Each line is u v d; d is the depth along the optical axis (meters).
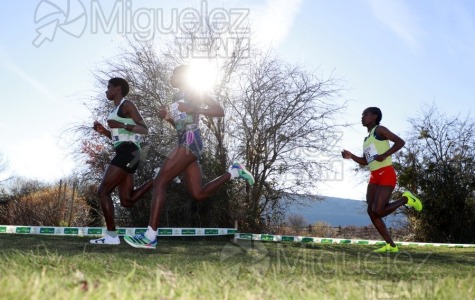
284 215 15.19
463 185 19.66
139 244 4.65
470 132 19.67
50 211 13.91
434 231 20.05
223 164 13.31
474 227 19.69
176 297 2.05
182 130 4.62
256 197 14.41
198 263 3.90
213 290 2.25
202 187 4.68
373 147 7.05
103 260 3.58
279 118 14.63
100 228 10.15
